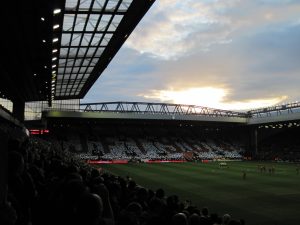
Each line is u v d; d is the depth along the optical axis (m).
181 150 111.38
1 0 20.78
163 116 103.25
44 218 5.02
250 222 25.50
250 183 47.28
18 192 4.82
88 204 3.55
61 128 112.75
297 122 100.00
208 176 56.38
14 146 6.77
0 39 28.36
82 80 59.69
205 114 111.56
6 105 83.50
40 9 22.52
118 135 116.31
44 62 36.44
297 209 29.95
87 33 34.81
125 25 32.50
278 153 109.50
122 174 59.69
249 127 119.12
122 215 6.10
